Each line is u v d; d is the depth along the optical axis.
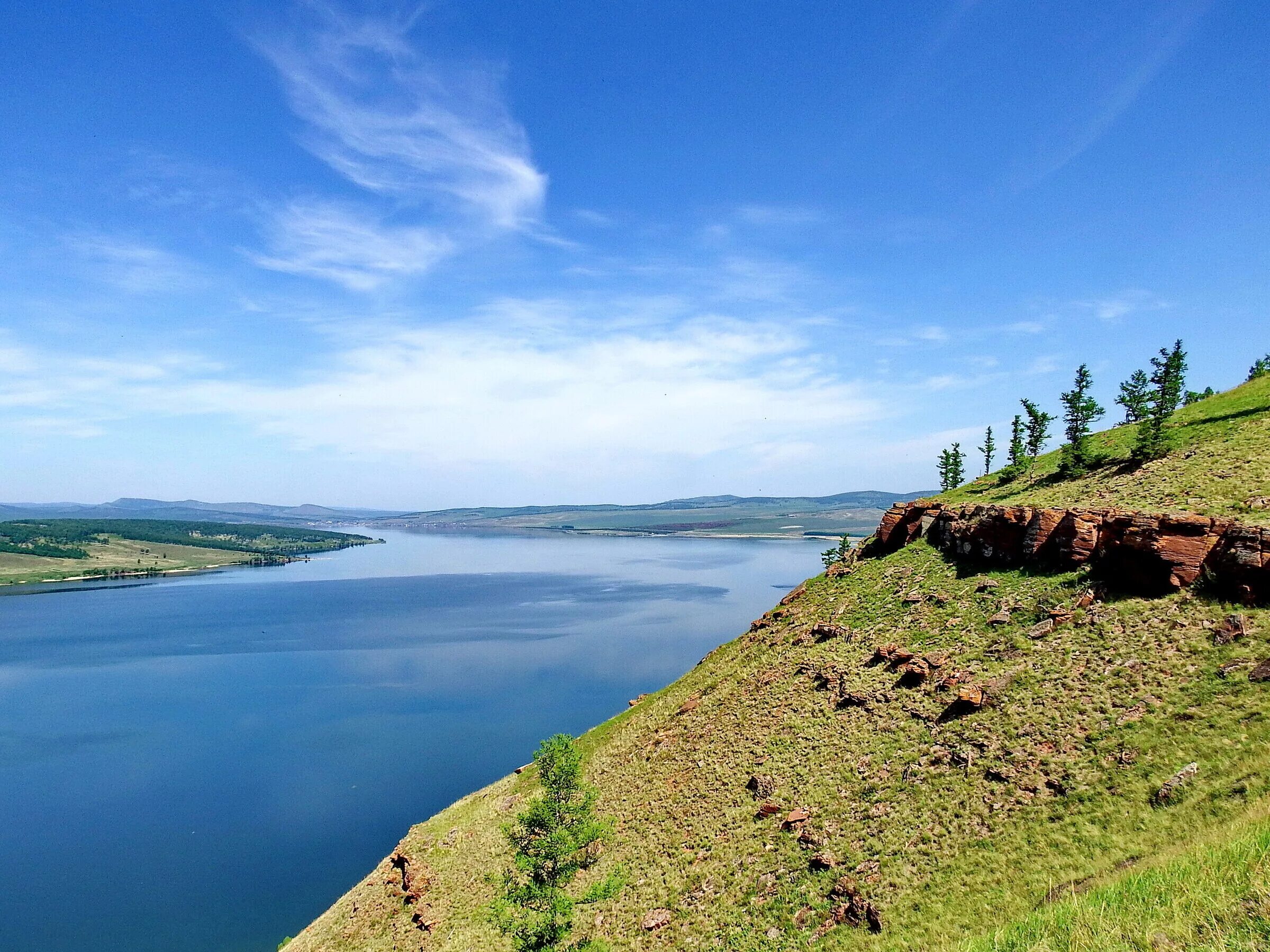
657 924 34.44
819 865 33.00
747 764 45.69
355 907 54.12
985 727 36.66
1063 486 68.69
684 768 50.12
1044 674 38.34
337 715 128.75
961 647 45.75
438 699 137.62
